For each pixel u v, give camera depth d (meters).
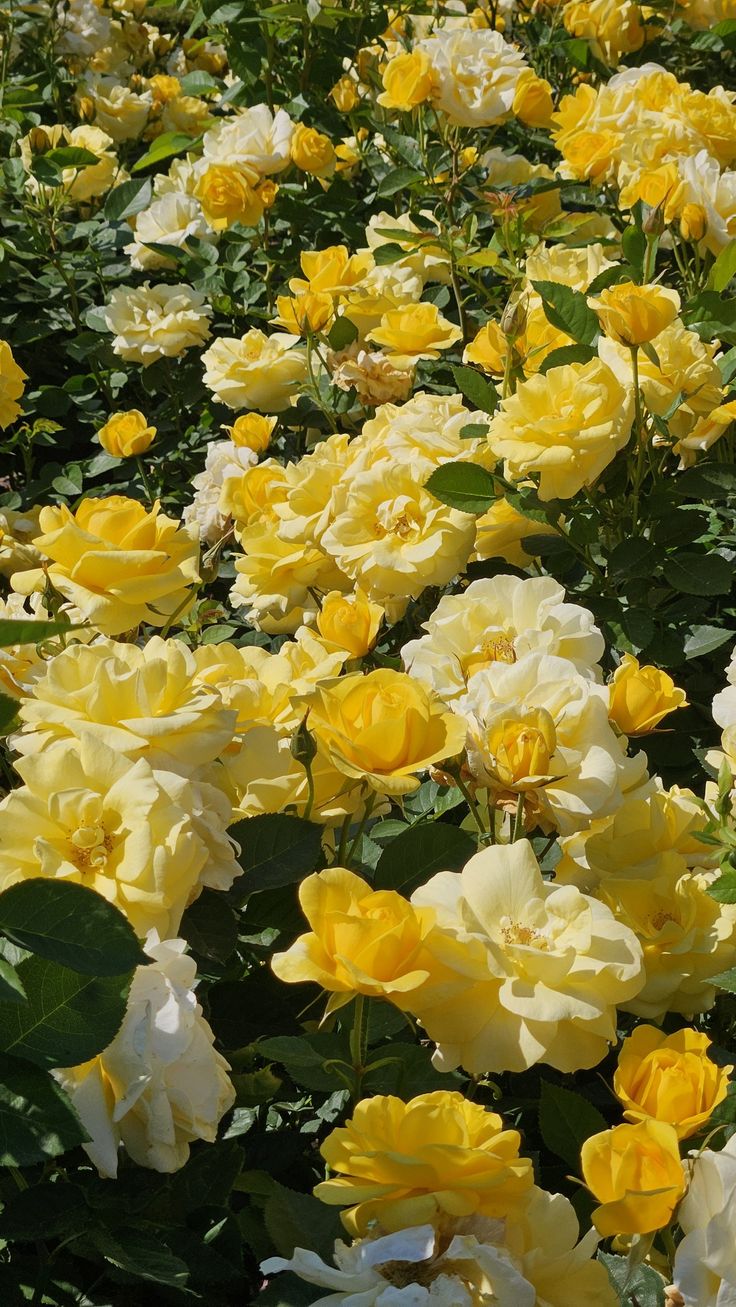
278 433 2.14
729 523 1.74
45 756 1.05
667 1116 1.02
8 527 1.92
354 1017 1.05
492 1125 0.96
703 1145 1.01
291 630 1.56
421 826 1.16
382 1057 1.09
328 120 2.64
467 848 1.16
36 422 2.16
